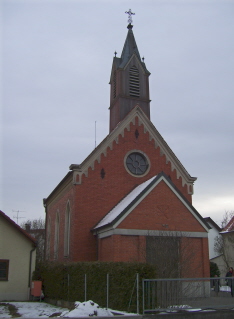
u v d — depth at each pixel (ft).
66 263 76.38
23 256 91.25
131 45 125.39
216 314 52.29
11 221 90.27
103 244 89.51
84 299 65.62
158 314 49.78
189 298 56.08
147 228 84.17
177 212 87.56
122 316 47.39
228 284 56.95
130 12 130.82
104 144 103.81
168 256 72.84
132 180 104.42
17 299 88.33
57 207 122.93
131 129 108.27
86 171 100.37
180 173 109.40
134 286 54.13
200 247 87.61
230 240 134.10
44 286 88.22
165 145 110.11
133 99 117.19
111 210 99.04
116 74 120.88
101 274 61.36
